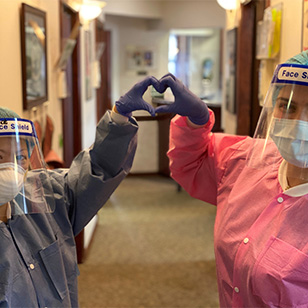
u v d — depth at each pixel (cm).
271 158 145
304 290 126
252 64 360
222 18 721
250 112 364
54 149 348
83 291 350
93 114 557
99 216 538
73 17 425
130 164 143
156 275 379
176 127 164
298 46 213
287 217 131
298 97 125
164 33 820
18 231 129
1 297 117
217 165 163
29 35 267
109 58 798
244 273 137
